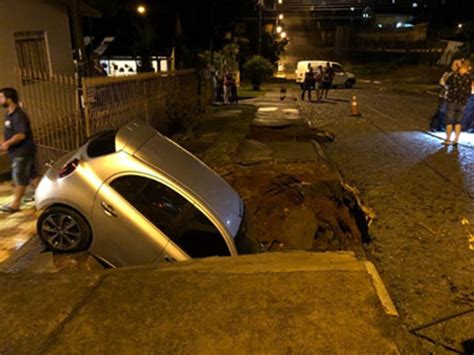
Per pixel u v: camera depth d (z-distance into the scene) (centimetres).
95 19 2820
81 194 440
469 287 491
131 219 437
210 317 284
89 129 788
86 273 350
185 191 450
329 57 5806
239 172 844
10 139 549
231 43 3528
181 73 1456
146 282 331
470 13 5106
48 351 253
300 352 249
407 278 512
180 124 1314
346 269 349
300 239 631
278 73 4866
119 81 909
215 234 448
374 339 260
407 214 702
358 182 867
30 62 932
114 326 276
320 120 1642
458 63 1086
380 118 1669
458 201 750
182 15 3120
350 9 7006
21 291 320
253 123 1488
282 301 301
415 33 5678
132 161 449
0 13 820
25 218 559
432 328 421
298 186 778
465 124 1310
